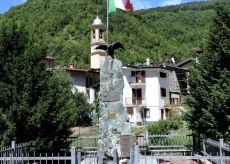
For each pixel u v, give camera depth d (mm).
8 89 15922
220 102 16297
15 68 16234
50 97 16219
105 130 15055
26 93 15852
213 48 17969
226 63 17312
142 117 55656
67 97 18094
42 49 17125
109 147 14859
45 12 103875
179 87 58438
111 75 15367
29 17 101500
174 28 104562
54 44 91312
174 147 19797
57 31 99250
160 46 88625
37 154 16250
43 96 16312
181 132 29328
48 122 16359
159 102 55438
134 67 55156
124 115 15125
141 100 55812
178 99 58562
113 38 84938
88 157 15500
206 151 16984
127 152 14648
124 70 56156
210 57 17703
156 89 55250
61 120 16609
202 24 110312
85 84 59656
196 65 18484
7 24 17156
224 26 17594
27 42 17156
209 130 17250
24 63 16406
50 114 16312
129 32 89812
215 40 17844
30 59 16562
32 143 15852
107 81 15391
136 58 79375
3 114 16062
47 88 16594
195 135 18281
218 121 16812
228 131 16797
